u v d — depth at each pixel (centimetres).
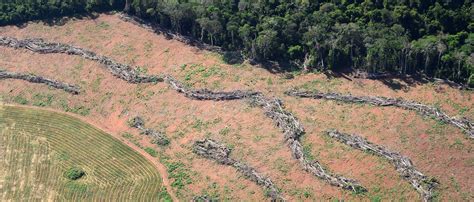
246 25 12144
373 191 9062
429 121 10088
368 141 9831
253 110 10838
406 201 8844
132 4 13638
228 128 10625
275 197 9225
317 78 11406
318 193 9206
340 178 9256
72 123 11412
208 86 11519
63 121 11469
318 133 10175
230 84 11500
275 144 10112
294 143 9944
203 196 9569
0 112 11688
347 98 10788
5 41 13212
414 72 11306
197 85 11588
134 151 10681
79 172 10194
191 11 12712
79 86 12119
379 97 10725
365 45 11344
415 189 8950
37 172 10256
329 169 9500
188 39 12800
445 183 8994
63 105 11856
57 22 13738
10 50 13050
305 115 10569
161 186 9894
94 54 12688
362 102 10694
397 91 10888
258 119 10644
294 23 11969
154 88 11769
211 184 9769
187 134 10756
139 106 11506
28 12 13750
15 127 11312
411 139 9788
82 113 11662
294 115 10575
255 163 9888
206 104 11200
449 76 10988
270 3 12625
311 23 12012
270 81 11462
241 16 12475
